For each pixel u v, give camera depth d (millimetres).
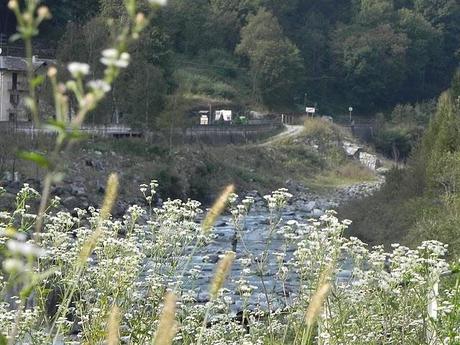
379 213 46062
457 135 46812
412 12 167250
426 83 166625
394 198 50156
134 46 85375
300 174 102000
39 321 10320
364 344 10828
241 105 127000
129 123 83875
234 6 150375
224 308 11812
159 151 81375
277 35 138875
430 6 173250
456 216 30188
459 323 10492
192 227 12148
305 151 108438
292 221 12211
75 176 66500
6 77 79562
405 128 127812
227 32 147000
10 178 56875
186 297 11281
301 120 124375
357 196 91812
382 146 126000
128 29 4117
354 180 105750
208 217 5930
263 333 11297
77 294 11117
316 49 155625
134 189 71188
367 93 154250
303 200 89500
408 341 10820
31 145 60500
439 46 168625
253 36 138500
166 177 77500
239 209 12656
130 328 10500
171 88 105750
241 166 95438
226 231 37750
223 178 87000
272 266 17078
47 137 61656
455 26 173750
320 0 171000
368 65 153000
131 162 76250
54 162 4051
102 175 69875
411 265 10977
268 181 93375
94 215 11391
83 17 113938
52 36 106250
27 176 57781
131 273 10516
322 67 155375
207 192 82812
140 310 10523
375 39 155250
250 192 88250
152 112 85688
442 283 12727
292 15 162750
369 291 11359
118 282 10328
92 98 3848
